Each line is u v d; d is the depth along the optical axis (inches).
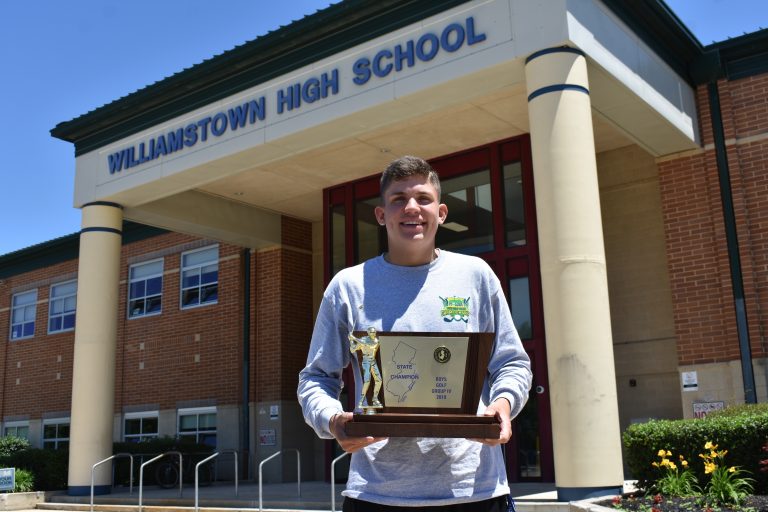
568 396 358.9
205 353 759.1
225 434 719.1
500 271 533.0
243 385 715.4
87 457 569.3
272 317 711.1
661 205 531.5
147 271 844.0
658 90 457.4
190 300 789.9
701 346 482.9
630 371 527.2
